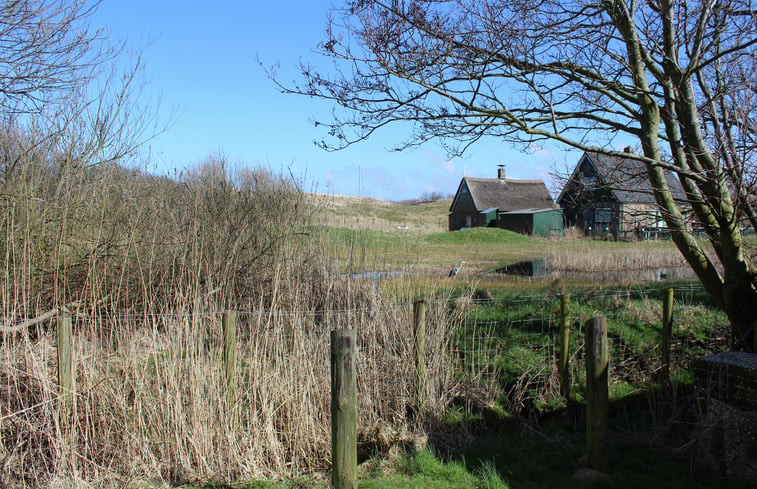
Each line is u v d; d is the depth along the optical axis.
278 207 9.47
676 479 4.92
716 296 6.74
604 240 28.89
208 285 6.61
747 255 6.57
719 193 5.96
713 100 6.04
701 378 5.41
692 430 5.49
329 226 9.49
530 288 13.84
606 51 6.54
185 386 5.37
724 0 5.85
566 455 5.44
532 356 7.40
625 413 6.33
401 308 6.98
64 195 7.80
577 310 9.09
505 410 6.41
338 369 3.97
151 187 8.95
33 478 4.80
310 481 5.04
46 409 4.87
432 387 6.34
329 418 5.75
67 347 5.03
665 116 6.53
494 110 6.27
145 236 8.00
